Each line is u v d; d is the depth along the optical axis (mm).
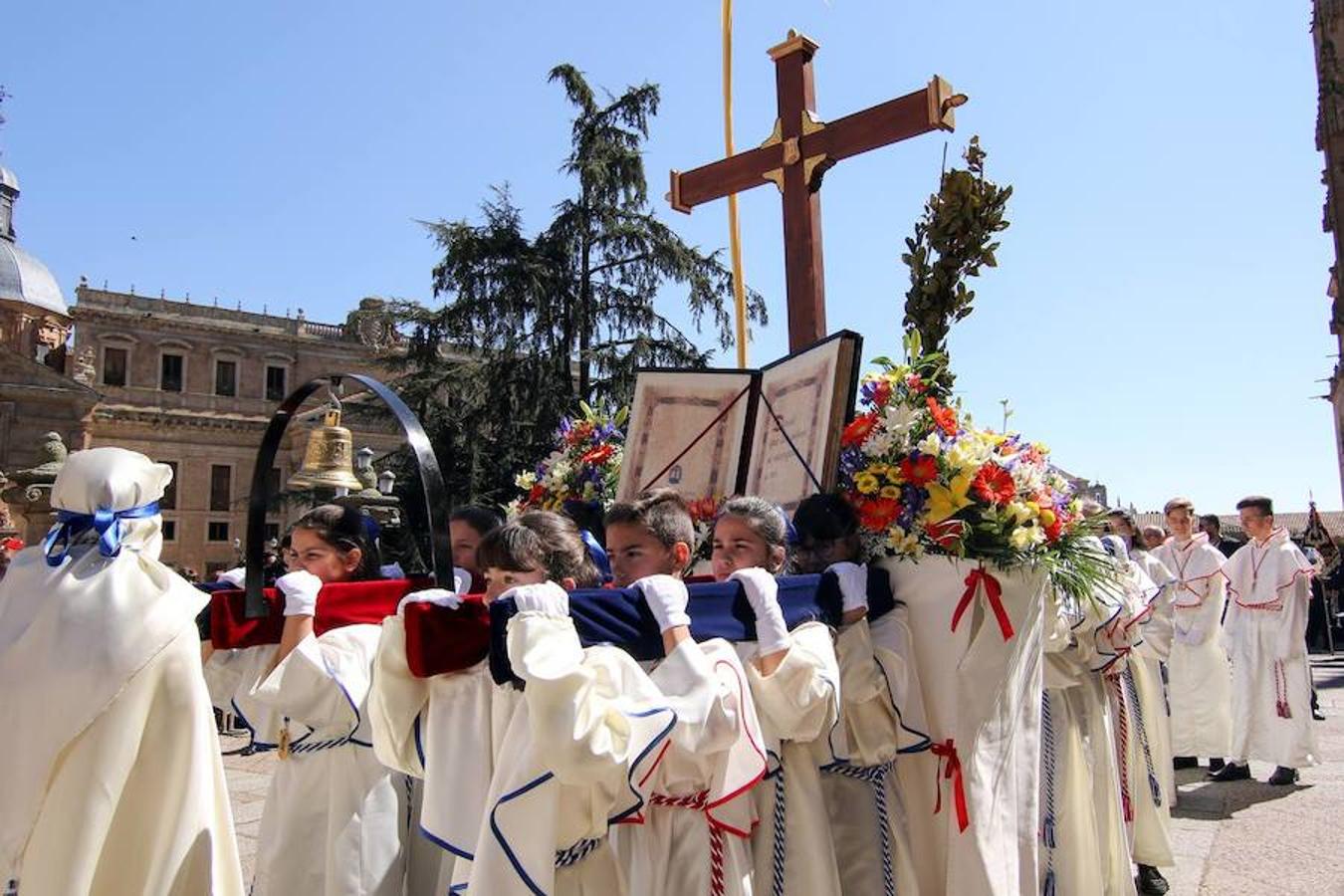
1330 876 4840
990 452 3447
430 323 22844
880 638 3238
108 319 51125
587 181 22266
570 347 22609
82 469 2689
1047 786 4121
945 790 3324
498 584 2500
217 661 3219
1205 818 6168
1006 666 3377
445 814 2412
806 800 2844
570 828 2229
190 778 2533
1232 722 7641
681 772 2414
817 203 4926
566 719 2055
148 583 2637
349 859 2967
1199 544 7891
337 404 9562
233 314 54250
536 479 5086
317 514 3426
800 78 4953
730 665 2432
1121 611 4312
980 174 4082
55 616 2525
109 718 2463
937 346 4023
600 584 2875
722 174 5199
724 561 2938
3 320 49031
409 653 2396
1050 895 4012
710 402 4277
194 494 51969
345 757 3033
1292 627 7246
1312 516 18078
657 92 22859
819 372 3674
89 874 2393
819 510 3340
